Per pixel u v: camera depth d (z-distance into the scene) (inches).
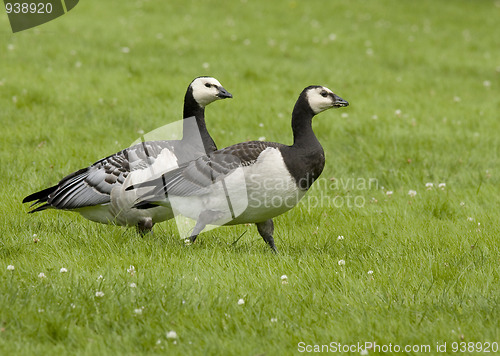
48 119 723.4
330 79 1001.5
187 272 371.9
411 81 1028.5
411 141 719.7
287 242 454.6
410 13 1619.1
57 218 476.1
